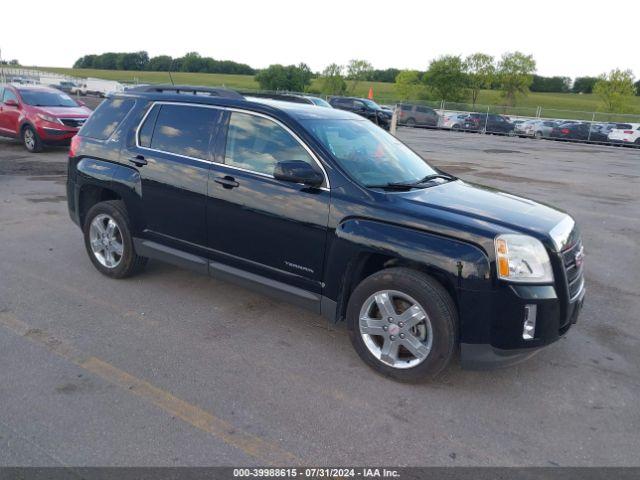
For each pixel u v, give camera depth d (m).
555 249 3.62
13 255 6.06
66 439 3.03
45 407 3.31
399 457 3.03
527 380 3.96
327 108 5.04
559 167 17.16
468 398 3.67
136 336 4.30
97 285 5.30
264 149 4.36
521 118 36.75
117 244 5.38
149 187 4.92
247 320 4.70
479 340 3.55
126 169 5.09
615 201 11.26
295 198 4.09
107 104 5.54
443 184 4.52
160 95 5.11
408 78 62.56
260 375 3.81
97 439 3.04
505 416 3.49
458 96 59.31
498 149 23.39
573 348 4.55
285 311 4.91
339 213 3.91
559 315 3.65
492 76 58.16
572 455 3.13
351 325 3.98
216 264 4.65
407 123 40.09
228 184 4.41
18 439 3.01
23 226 7.24
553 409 3.61
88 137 5.50
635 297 5.82
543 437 3.29
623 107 51.56
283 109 4.42
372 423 3.32
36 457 2.87
